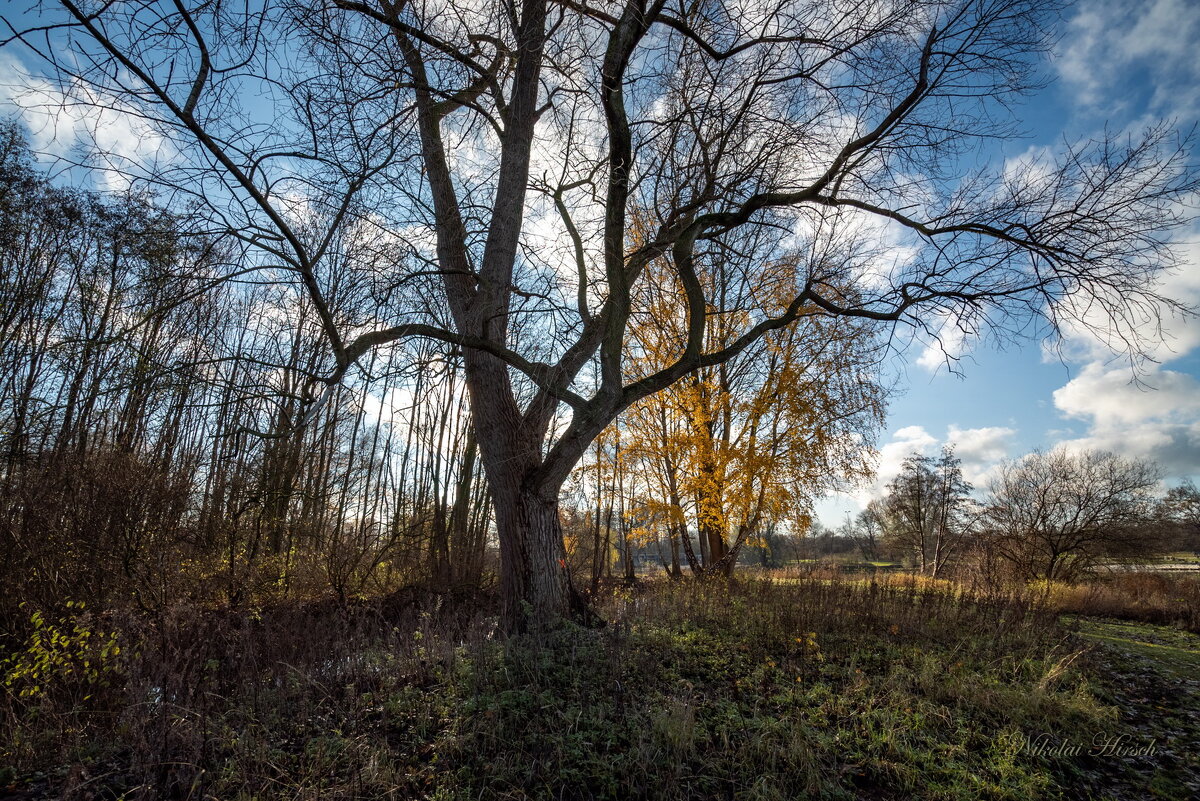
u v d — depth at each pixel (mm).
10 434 10977
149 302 5430
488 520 17828
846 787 4332
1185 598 17891
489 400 7996
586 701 5262
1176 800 4520
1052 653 7863
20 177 12266
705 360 8438
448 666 5895
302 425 5473
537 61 6918
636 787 4102
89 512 9773
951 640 8484
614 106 7133
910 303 8008
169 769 3840
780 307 15109
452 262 8164
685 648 6977
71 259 13133
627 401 8148
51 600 8148
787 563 17656
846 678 6383
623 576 20422
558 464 7883
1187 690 7344
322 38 4875
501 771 4086
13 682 5434
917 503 35375
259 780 3803
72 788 3641
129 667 4938
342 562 13062
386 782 3938
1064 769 4941
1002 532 27609
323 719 4855
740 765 4457
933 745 5020
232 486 12695
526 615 7344
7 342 12266
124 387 5352
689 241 8617
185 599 8680
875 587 10391
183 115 4227
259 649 6172
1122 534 25000
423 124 8039
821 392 14711
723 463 14680
